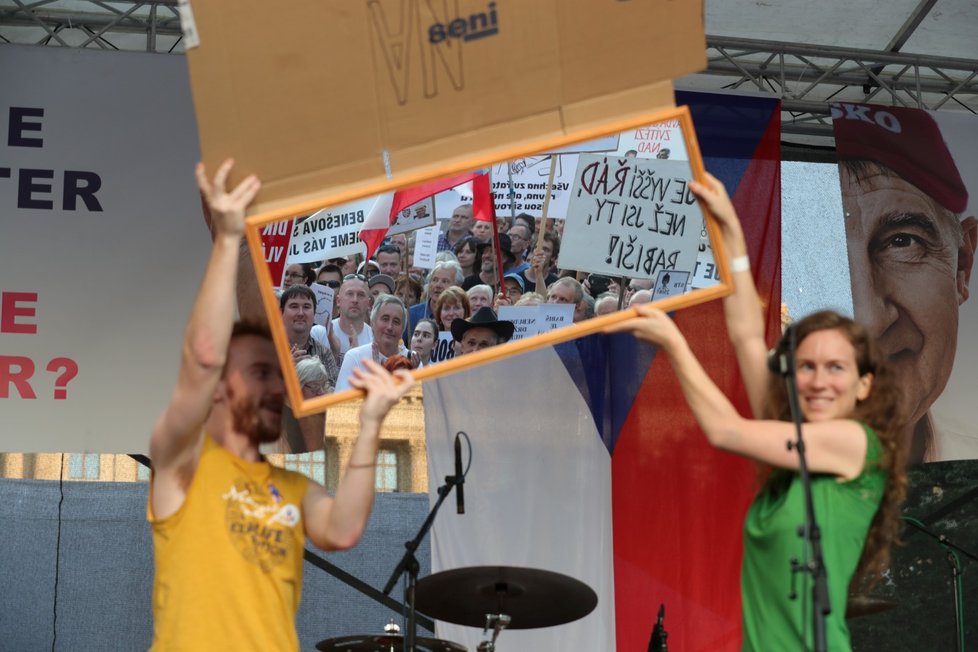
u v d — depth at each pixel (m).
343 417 9.98
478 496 6.44
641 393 6.68
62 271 6.42
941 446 7.05
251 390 2.91
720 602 6.44
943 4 7.15
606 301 6.27
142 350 6.41
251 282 6.38
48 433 6.27
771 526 2.72
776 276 6.89
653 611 6.40
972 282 7.25
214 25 2.75
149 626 7.92
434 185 6.21
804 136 7.84
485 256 6.38
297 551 2.87
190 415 2.70
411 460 10.70
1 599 7.79
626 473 6.57
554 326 6.36
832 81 7.66
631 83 2.87
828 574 2.66
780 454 2.69
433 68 2.83
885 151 7.32
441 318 6.40
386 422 10.73
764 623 2.72
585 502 6.51
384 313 6.38
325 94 2.78
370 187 2.80
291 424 6.30
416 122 2.82
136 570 7.99
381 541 8.21
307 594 7.96
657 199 4.72
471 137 2.84
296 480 2.93
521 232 6.24
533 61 2.84
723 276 2.95
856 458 2.71
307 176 2.78
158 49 7.16
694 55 2.86
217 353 2.68
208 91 2.75
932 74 7.82
